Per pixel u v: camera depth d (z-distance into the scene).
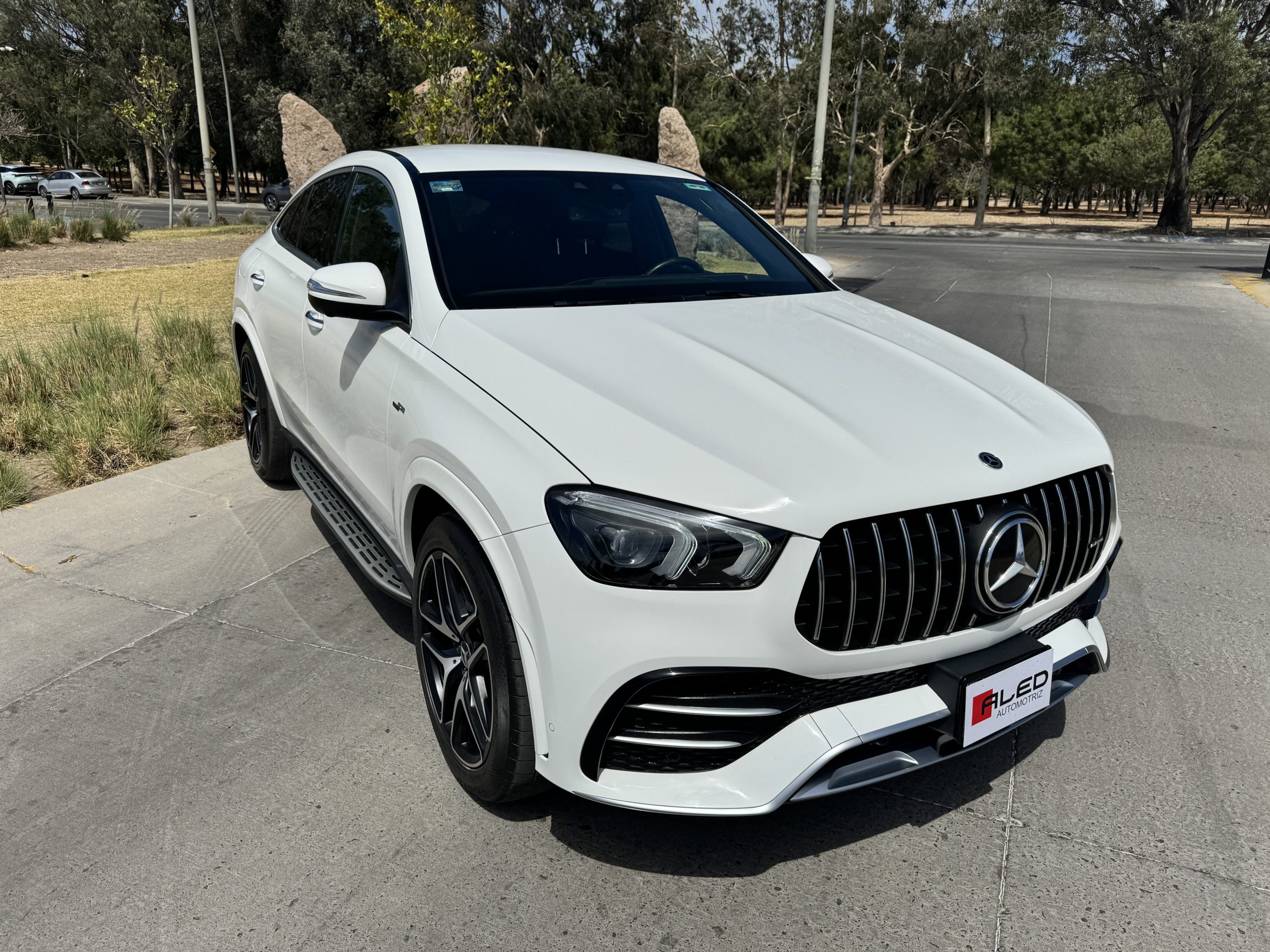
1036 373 7.79
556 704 2.02
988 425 2.31
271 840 2.33
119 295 10.66
